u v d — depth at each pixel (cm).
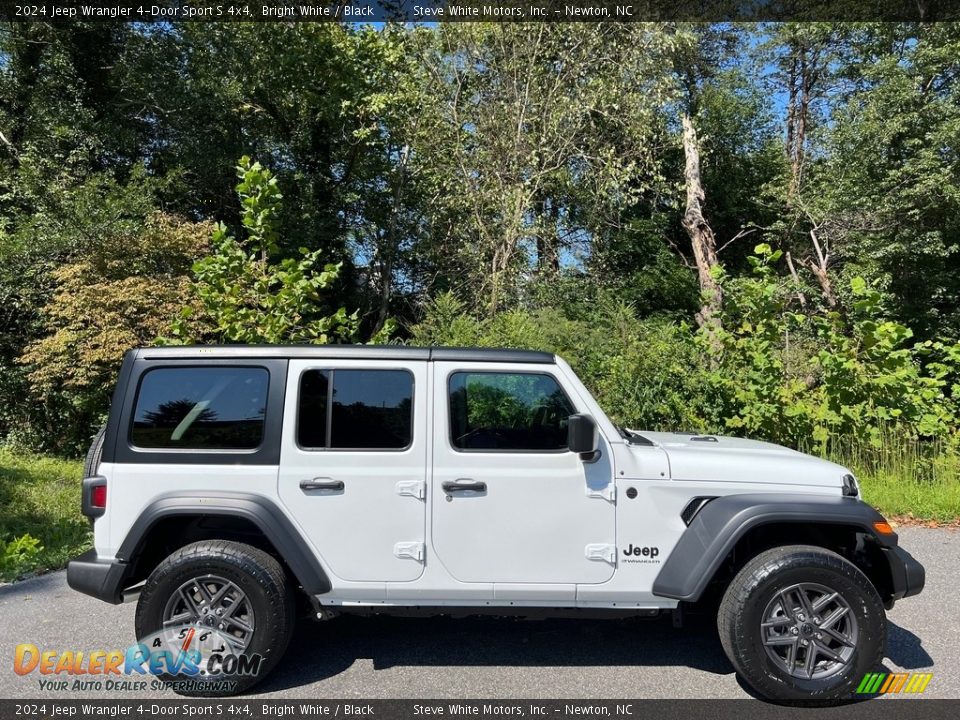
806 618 341
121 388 370
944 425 846
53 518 730
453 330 1186
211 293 790
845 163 1648
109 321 1002
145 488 359
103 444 367
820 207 1766
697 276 2005
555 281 1614
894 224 1552
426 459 359
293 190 1883
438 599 360
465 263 1675
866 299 809
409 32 1603
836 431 829
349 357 370
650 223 1970
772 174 2153
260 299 827
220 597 354
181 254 1118
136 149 1574
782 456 383
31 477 895
